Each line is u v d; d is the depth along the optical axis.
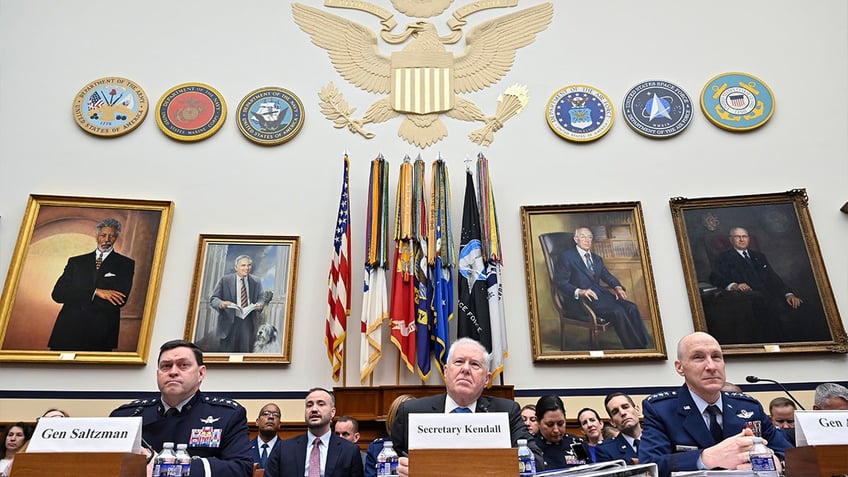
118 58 7.75
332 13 8.15
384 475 3.00
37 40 7.75
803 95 7.37
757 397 6.14
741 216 6.83
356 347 6.57
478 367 3.22
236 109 7.59
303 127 7.54
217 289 6.71
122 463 2.34
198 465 2.97
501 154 7.40
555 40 7.94
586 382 6.36
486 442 2.46
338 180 7.31
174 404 3.40
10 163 7.13
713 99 7.41
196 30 7.95
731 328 6.38
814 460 2.29
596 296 6.66
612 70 7.74
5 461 3.50
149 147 7.33
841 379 6.14
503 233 7.04
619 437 5.02
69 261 6.73
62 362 6.28
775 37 7.70
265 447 5.73
